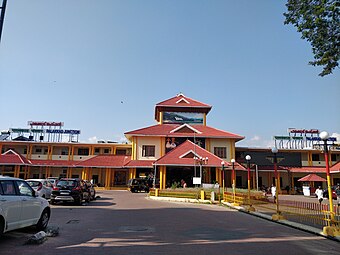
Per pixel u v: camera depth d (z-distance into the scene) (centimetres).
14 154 4534
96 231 980
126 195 3162
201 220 1321
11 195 790
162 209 1767
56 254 678
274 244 850
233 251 746
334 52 1098
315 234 1029
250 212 1662
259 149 4762
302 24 1132
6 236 853
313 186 4612
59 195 1855
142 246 775
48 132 5238
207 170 3744
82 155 5028
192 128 4253
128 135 4169
